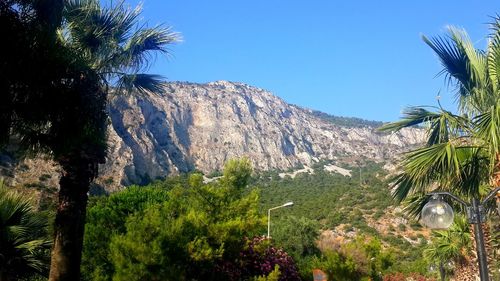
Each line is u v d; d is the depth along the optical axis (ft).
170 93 488.44
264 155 496.64
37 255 40.57
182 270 43.57
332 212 292.81
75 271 30.42
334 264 79.66
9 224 40.16
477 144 30.73
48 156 25.49
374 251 106.52
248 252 53.52
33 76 18.95
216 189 53.31
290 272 58.90
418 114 32.24
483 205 23.16
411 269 167.73
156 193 70.74
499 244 39.32
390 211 275.59
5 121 19.16
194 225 47.70
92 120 23.53
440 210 23.57
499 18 29.63
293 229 108.17
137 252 41.34
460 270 62.03
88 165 31.01
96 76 30.73
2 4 18.21
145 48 36.91
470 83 32.45
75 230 30.63
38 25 19.81
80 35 34.22
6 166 167.43
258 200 53.36
